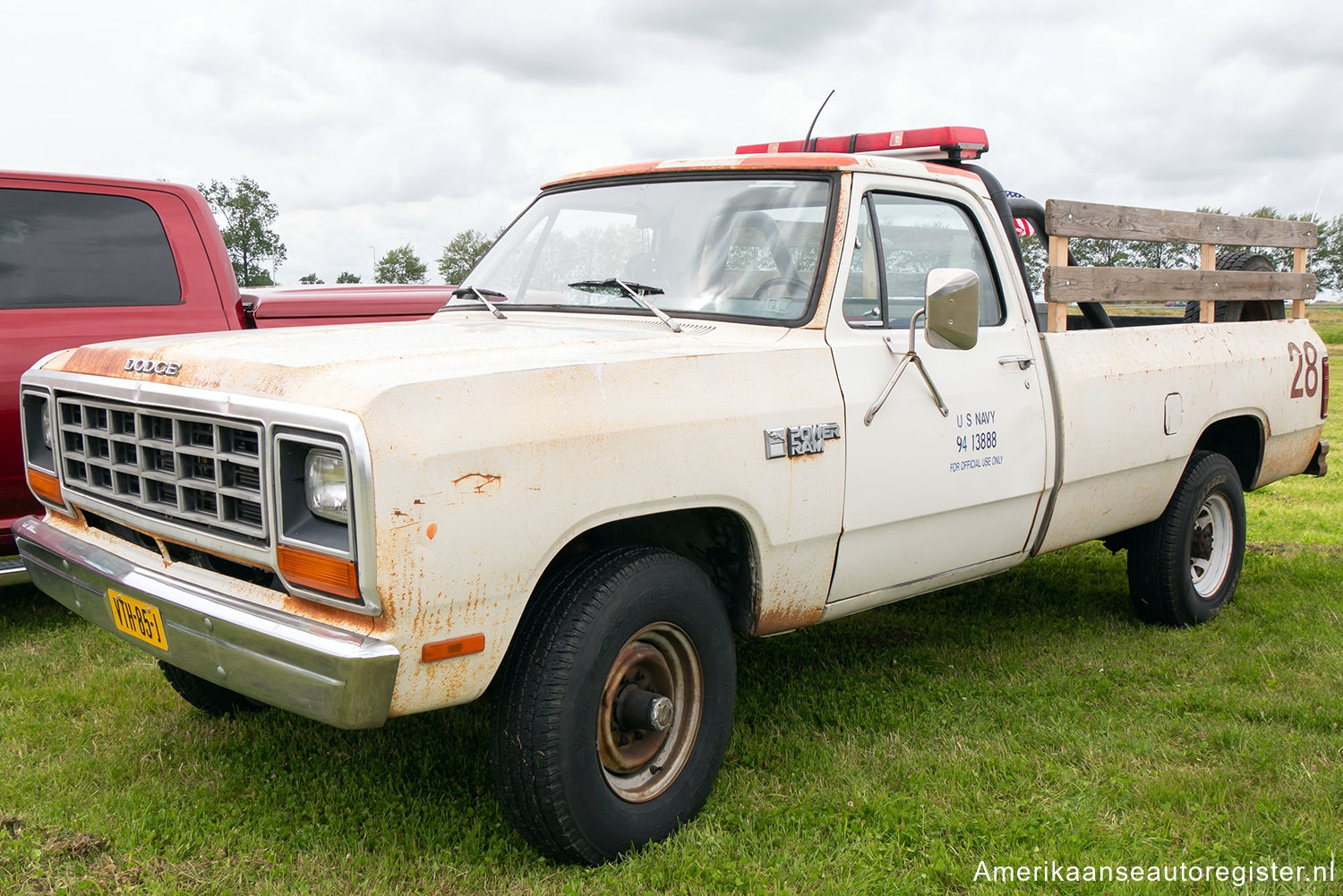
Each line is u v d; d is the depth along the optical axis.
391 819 3.16
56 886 2.77
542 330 3.50
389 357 2.75
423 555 2.39
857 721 3.93
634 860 2.87
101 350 3.28
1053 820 3.17
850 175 3.62
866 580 3.64
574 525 2.70
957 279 3.39
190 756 3.59
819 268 3.50
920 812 3.20
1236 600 5.70
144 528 2.96
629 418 2.81
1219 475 5.25
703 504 3.00
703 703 3.13
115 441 3.04
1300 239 6.00
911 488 3.62
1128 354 4.67
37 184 5.18
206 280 5.56
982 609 5.57
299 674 2.45
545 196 4.43
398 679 2.45
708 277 3.63
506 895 2.77
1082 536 4.60
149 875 2.84
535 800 2.74
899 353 3.62
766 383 3.19
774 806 3.25
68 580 3.24
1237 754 3.64
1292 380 5.73
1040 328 4.96
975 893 2.80
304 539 2.46
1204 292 5.25
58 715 3.91
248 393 2.61
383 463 2.33
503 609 2.59
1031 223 5.03
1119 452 4.54
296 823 3.13
